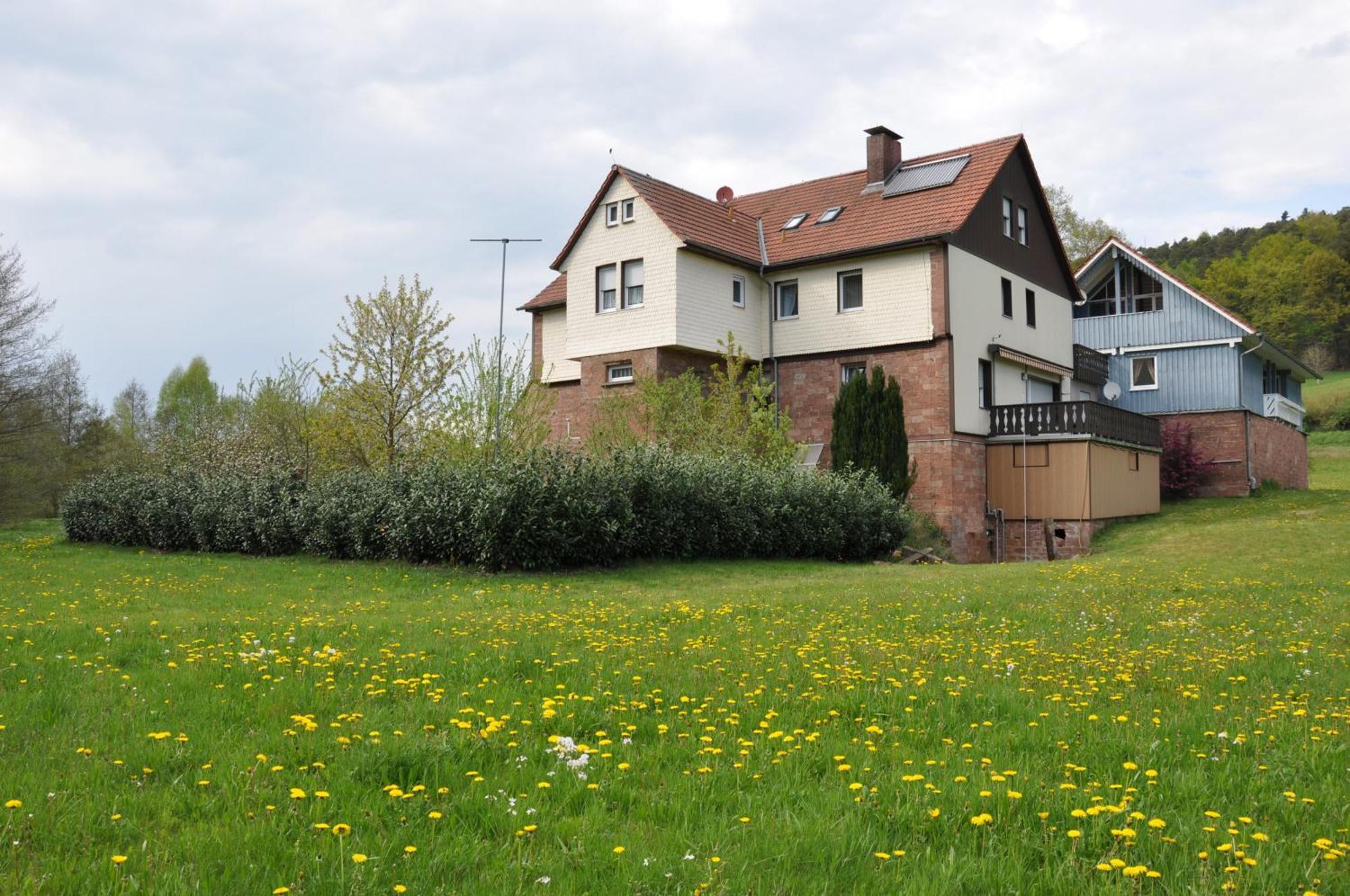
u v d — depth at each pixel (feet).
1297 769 16.55
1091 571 60.03
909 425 91.97
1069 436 90.89
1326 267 271.69
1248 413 116.88
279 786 15.39
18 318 110.52
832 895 11.62
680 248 93.04
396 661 26.73
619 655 28.25
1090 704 22.00
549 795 15.21
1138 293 125.29
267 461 103.04
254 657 26.84
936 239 89.71
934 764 16.72
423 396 91.15
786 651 29.22
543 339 115.55
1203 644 30.71
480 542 59.00
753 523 70.08
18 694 21.85
